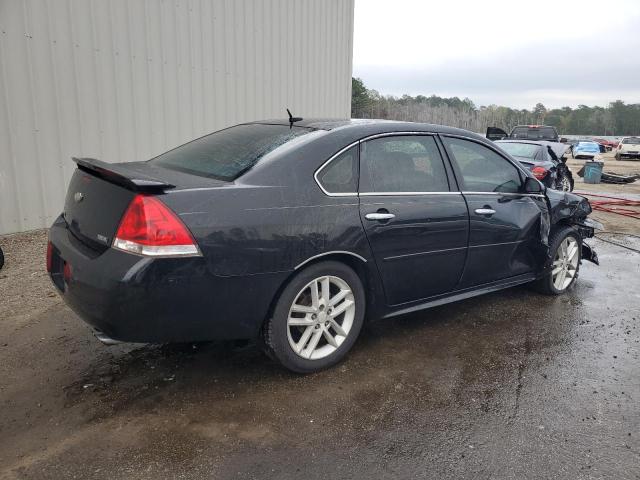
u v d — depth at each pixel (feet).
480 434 9.06
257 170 10.00
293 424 9.12
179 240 8.64
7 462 7.91
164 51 25.50
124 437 8.60
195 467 7.94
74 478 7.62
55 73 21.35
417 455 8.44
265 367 11.09
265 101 32.14
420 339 12.99
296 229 9.86
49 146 21.56
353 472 7.98
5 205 20.56
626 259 22.70
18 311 13.61
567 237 16.67
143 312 8.65
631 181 62.49
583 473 8.15
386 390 10.41
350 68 41.01
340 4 38.29
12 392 9.86
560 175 40.27
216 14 27.86
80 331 12.54
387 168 11.73
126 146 24.43
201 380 10.48
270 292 9.76
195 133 27.71
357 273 11.35
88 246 9.46
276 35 32.14
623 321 14.83
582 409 10.00
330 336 11.04
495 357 12.12
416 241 11.86
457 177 13.08
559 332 13.80
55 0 20.95
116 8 23.18
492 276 14.14
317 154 10.66
